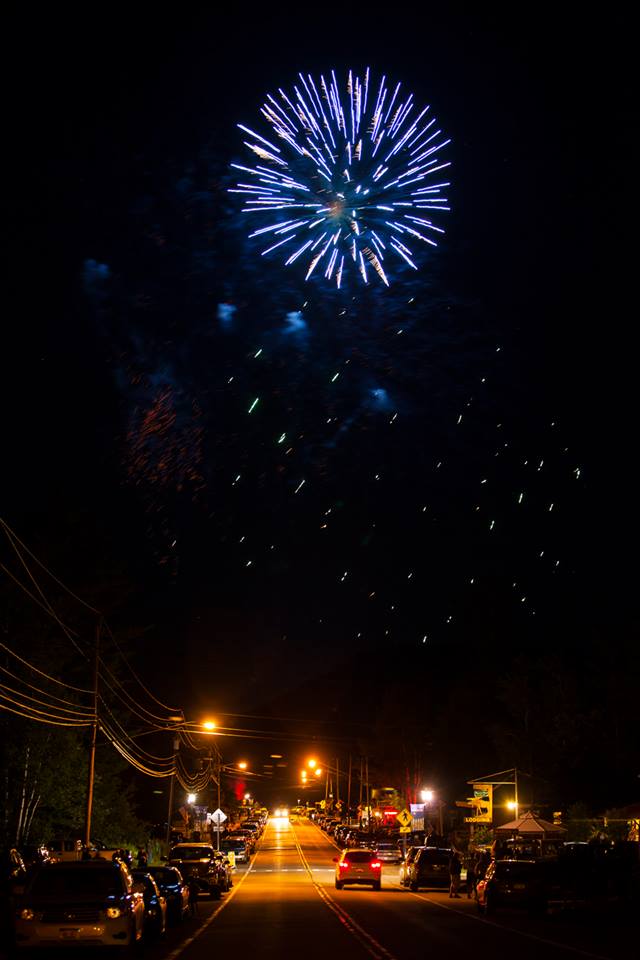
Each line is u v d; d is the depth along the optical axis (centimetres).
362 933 2786
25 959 2127
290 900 4288
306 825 16475
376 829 10225
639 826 4506
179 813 9325
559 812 6125
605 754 6281
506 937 2656
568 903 3356
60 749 5091
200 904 4062
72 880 2156
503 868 3441
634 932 2828
